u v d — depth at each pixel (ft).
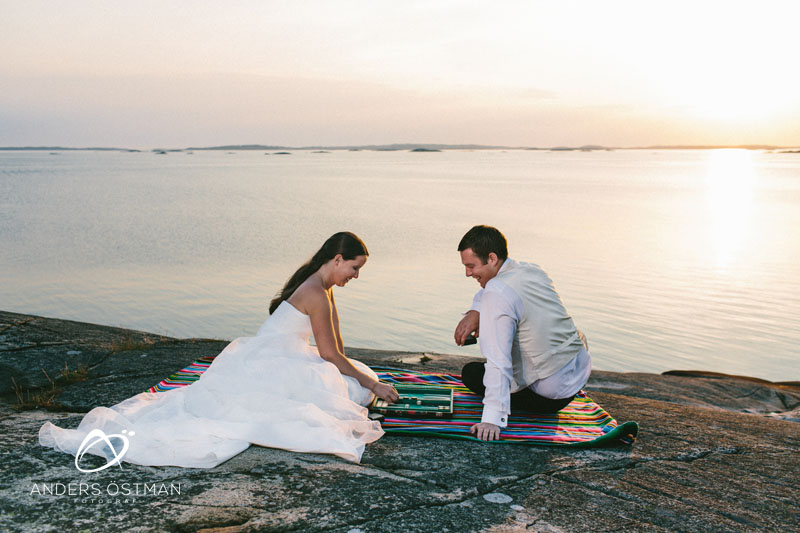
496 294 11.14
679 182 344.90
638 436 11.67
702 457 10.71
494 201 211.61
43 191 252.83
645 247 108.06
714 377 22.95
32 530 6.72
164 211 174.91
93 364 16.43
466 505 8.01
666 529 7.62
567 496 8.52
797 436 12.52
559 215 165.17
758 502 8.74
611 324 59.93
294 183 325.62
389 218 157.79
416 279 83.20
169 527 6.91
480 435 10.83
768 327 58.80
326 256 12.00
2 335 18.25
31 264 93.81
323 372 11.39
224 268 91.71
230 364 11.37
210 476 8.59
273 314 12.10
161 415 10.41
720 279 80.69
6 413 11.90
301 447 9.77
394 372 15.80
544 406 12.17
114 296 73.46
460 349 54.60
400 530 7.13
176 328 60.08
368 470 9.16
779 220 149.89
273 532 6.90
